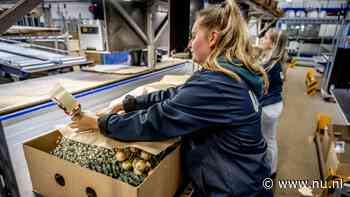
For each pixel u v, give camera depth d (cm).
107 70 184
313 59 863
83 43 237
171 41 210
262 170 82
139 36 194
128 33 184
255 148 79
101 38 187
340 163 158
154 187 73
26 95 109
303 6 949
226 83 70
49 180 82
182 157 88
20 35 251
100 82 141
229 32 74
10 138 89
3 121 87
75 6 705
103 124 77
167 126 71
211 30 75
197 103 69
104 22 167
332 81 418
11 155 89
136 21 186
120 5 169
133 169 74
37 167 84
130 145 75
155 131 72
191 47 83
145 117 72
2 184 89
